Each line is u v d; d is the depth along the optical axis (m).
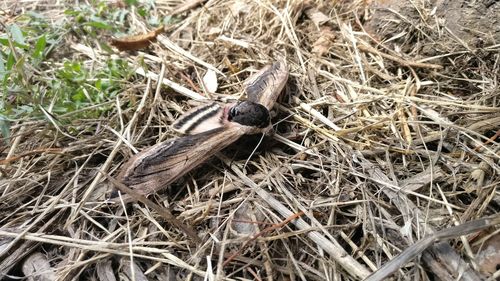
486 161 0.13
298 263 0.12
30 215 0.13
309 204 0.13
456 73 0.17
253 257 0.12
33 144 0.15
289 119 0.15
